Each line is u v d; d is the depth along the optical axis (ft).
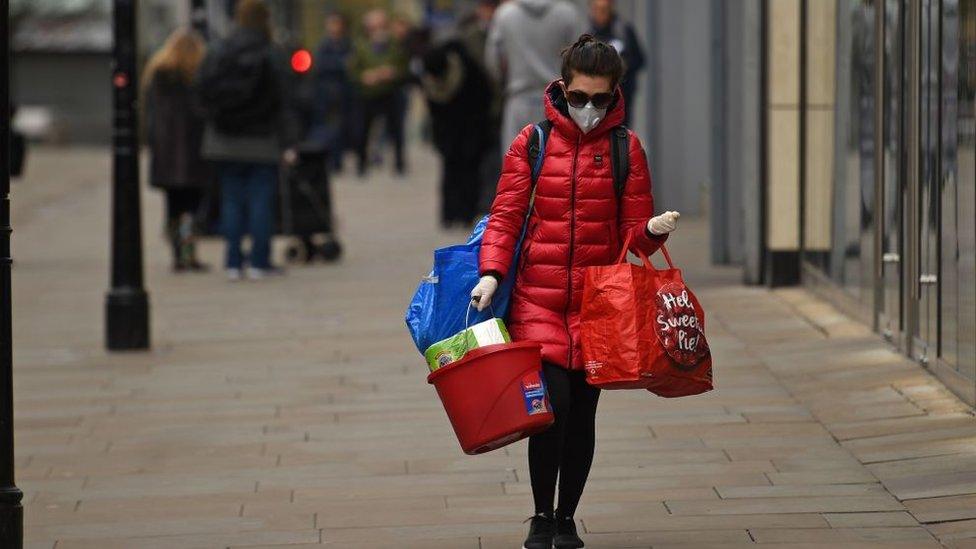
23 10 431.02
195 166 131.44
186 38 132.57
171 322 107.76
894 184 83.51
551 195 51.65
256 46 123.95
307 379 86.79
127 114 96.99
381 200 203.51
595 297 50.39
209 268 135.95
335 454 69.92
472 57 157.69
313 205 136.98
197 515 61.21
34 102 444.96
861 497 60.08
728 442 68.95
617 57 50.60
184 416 78.74
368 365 90.27
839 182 96.12
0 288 51.93
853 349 85.35
